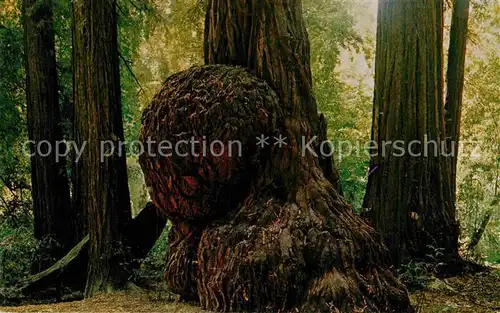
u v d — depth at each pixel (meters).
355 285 4.99
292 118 5.91
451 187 9.27
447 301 6.58
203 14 11.79
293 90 6.01
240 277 5.21
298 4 6.37
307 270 5.12
